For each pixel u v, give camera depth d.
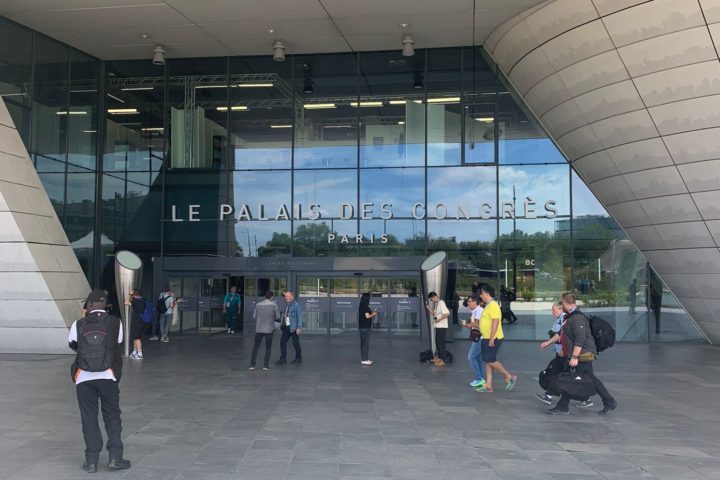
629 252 18.77
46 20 16.89
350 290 19.88
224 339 19.16
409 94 19.94
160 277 20.38
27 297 14.67
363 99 20.14
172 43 19.02
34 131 17.52
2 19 16.52
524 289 19.17
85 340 5.59
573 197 19.03
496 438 7.03
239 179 20.47
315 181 20.20
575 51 14.81
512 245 19.28
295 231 20.14
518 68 17.42
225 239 20.34
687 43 12.74
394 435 7.11
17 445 6.49
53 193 18.30
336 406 8.79
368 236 19.89
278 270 20.02
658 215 16.33
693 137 13.98
